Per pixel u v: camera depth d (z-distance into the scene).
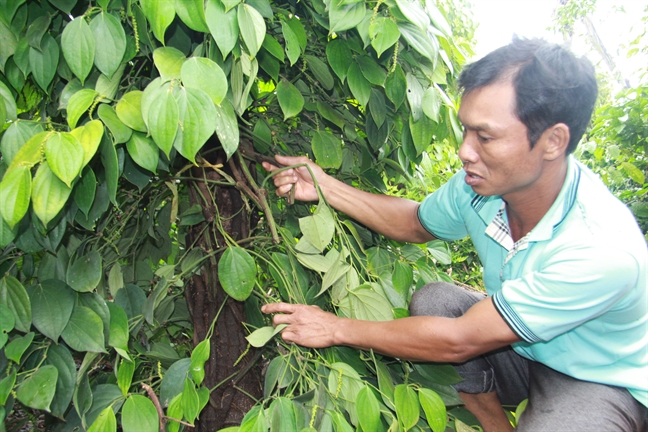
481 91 0.89
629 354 1.05
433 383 1.17
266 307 1.06
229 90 1.00
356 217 1.30
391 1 0.97
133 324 1.06
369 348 1.04
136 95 0.85
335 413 0.96
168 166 1.02
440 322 1.00
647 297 1.03
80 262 0.98
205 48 0.92
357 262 1.30
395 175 1.49
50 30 0.97
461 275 3.00
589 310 0.95
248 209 1.20
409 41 0.96
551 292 0.94
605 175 2.71
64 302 0.93
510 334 0.96
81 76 0.83
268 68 1.06
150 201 1.28
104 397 0.98
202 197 1.17
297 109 1.06
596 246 0.94
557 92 0.85
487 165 0.93
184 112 0.77
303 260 1.10
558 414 1.03
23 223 0.92
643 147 2.60
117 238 1.23
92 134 0.76
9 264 1.02
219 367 1.18
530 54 0.87
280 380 1.00
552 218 1.01
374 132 1.26
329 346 1.06
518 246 1.07
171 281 1.09
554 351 1.08
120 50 0.85
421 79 1.16
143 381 1.10
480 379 1.28
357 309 1.14
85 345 0.91
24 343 0.89
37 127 0.85
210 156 1.23
